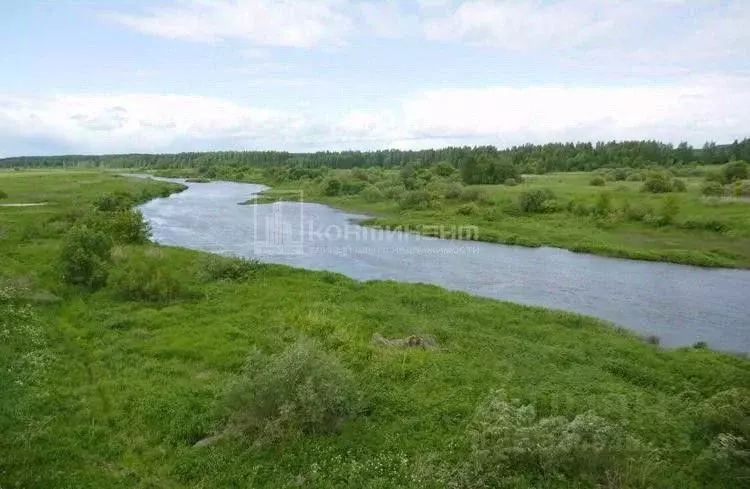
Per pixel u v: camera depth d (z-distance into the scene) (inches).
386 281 1144.8
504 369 669.9
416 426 516.7
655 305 1062.4
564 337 808.3
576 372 668.7
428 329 811.4
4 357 619.5
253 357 550.6
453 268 1397.6
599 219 1985.7
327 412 506.9
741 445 481.4
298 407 495.8
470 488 405.4
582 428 448.5
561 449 426.3
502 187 2938.0
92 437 472.7
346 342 725.9
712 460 463.8
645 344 802.8
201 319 820.6
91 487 400.5
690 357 740.0
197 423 504.7
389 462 447.8
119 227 1429.6
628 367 689.6
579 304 1068.5
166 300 922.7
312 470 427.2
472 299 1018.7
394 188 2999.5
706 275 1325.0
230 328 775.1
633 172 3617.1
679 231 1792.6
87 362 647.1
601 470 426.9
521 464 432.8
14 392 538.3
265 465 438.6
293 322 812.0
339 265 1425.9
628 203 2044.8
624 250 1565.0
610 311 1023.0
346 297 994.7
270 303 921.5
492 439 449.7
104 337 728.3
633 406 573.0
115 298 916.0
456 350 733.9
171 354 681.0
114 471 426.9
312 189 3592.5
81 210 1785.2
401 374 634.2
